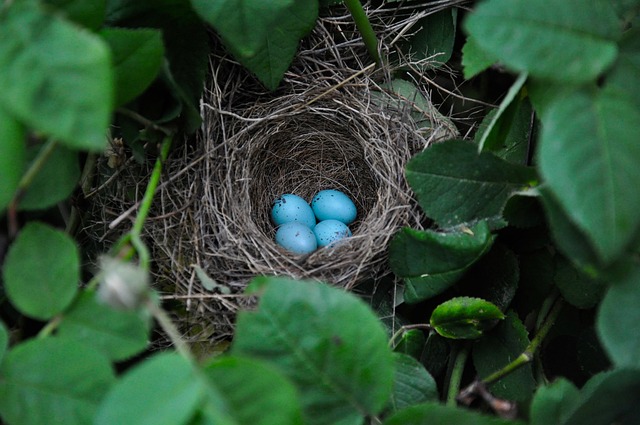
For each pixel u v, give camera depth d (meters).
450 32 0.47
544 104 0.38
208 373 0.28
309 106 0.50
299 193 0.54
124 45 0.38
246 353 0.33
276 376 0.28
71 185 0.39
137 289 0.29
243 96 0.49
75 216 0.46
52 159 0.38
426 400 0.42
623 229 0.28
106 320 0.35
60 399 0.32
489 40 0.31
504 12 0.31
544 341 0.45
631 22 0.37
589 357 0.44
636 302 0.32
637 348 0.31
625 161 0.29
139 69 0.39
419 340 0.44
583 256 0.33
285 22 0.44
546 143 0.29
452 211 0.42
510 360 0.44
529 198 0.42
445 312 0.44
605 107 0.30
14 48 0.28
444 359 0.45
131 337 0.34
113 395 0.26
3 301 0.44
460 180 0.42
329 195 0.53
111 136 0.45
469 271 0.45
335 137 0.51
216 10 0.40
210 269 0.47
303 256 0.48
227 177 0.48
